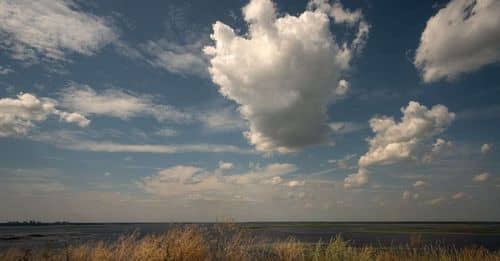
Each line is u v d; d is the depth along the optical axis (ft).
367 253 40.96
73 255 32.53
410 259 41.68
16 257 32.73
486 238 194.90
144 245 32.99
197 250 32.27
